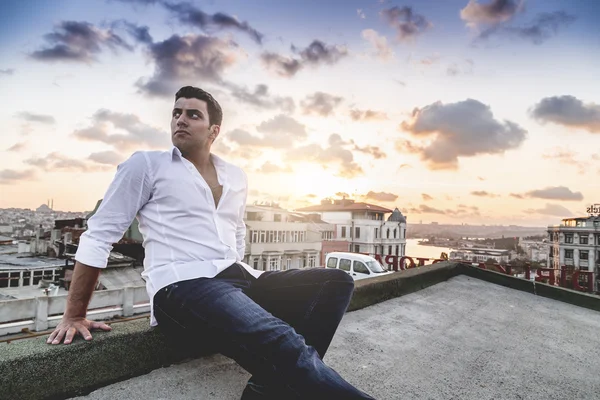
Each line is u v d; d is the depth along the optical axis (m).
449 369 1.96
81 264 1.29
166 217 1.36
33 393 1.15
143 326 1.53
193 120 1.49
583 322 3.39
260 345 1.08
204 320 1.16
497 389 1.77
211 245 1.38
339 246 46.28
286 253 37.47
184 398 1.33
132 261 23.02
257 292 1.53
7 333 7.36
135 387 1.37
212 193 1.51
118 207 1.31
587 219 55.56
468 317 3.13
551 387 1.86
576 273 13.16
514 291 4.53
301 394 1.04
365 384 1.67
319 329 1.39
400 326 2.67
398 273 3.97
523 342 2.58
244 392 1.24
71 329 1.31
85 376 1.29
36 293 20.30
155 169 1.37
